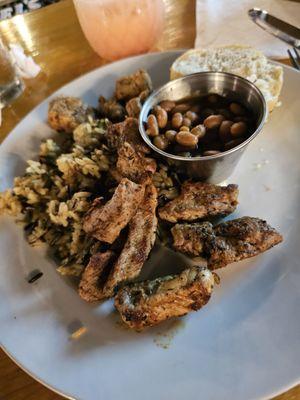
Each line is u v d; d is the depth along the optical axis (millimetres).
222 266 161
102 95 247
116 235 173
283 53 237
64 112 223
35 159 222
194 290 146
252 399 124
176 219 179
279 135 208
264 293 154
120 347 145
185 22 276
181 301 146
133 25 244
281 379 126
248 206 187
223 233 169
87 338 150
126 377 136
